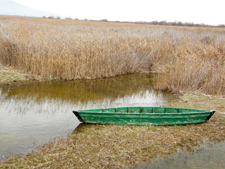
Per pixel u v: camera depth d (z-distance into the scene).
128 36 21.77
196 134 8.14
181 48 20.12
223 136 8.11
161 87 14.43
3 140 7.50
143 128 8.45
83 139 7.53
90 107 10.90
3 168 5.98
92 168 6.10
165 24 78.50
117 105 11.34
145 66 19.75
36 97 12.07
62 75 15.65
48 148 6.96
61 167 6.09
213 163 6.60
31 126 8.63
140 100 12.23
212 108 10.89
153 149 7.11
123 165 6.30
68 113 10.04
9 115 9.61
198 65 14.28
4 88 13.09
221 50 16.78
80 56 16.14
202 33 35.72
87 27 33.06
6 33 19.16
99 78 16.56
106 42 17.80
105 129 8.31
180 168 6.32
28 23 33.72
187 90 13.73
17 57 16.03
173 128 8.56
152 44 21.06
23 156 6.57
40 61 15.73
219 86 13.06
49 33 20.97
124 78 16.98
